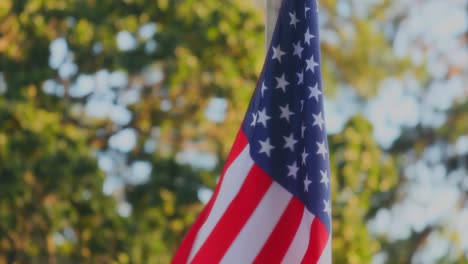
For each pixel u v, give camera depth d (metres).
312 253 15.26
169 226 34.00
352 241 34.69
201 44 33.94
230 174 15.45
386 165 36.06
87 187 32.75
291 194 15.40
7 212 32.31
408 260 48.19
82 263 32.88
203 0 34.22
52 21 34.16
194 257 15.28
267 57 15.77
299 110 15.62
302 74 15.70
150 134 34.75
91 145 34.88
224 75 34.00
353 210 34.94
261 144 15.53
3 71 33.97
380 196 46.50
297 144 15.55
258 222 15.30
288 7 15.85
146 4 34.12
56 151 32.72
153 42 33.94
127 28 34.12
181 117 34.47
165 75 34.28
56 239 32.78
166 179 34.12
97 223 32.81
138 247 33.12
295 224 15.32
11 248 32.56
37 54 34.06
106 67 34.16
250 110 15.70
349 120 35.91
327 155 15.53
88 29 34.12
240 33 34.12
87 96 34.47
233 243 15.23
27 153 32.72
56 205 32.59
